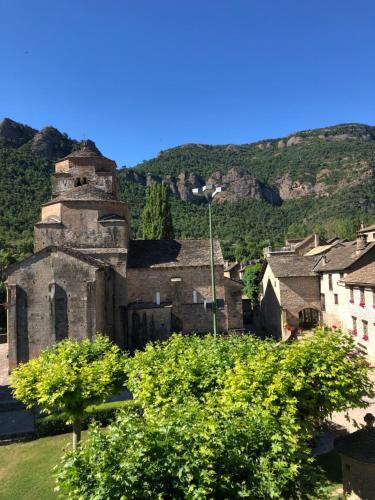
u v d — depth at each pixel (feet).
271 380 34.06
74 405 45.44
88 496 20.79
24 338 87.20
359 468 33.83
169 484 21.11
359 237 109.70
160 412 29.58
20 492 43.73
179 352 44.16
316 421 40.01
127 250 108.88
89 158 121.39
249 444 23.77
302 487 24.80
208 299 110.73
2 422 68.18
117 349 55.57
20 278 87.92
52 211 108.58
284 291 124.26
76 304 87.40
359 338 96.27
